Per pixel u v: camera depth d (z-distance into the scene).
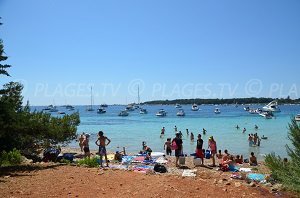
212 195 11.20
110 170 15.56
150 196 10.70
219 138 50.44
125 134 57.94
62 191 11.12
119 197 10.52
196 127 71.56
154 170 17.95
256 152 36.50
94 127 74.12
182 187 12.00
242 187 12.48
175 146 21.53
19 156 18.06
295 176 12.51
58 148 25.59
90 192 11.09
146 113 146.88
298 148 13.28
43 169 15.43
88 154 25.25
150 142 46.53
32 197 10.30
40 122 22.38
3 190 11.08
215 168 21.28
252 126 72.56
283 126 71.56
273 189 12.49
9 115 18.22
